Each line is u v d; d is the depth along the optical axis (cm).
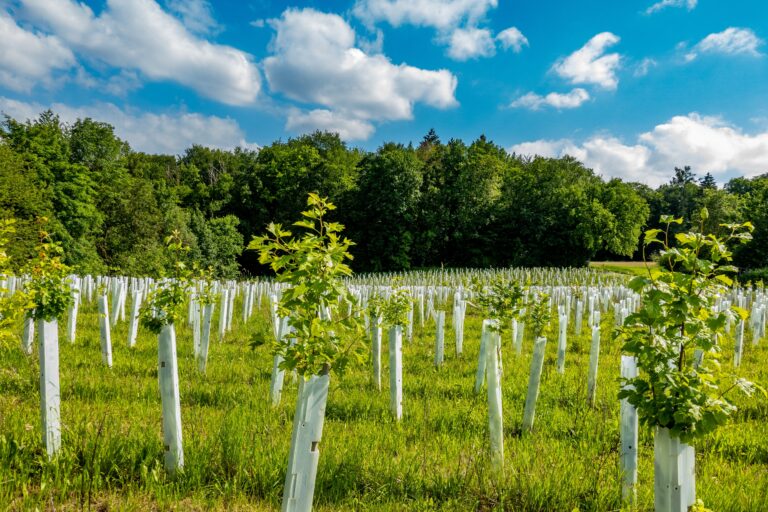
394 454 492
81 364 808
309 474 300
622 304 1716
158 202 5756
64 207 3984
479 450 468
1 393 580
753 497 399
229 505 362
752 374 911
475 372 906
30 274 489
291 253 291
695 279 272
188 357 934
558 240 6512
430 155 8656
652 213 9275
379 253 6219
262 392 687
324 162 6631
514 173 7381
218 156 9131
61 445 414
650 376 283
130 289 2208
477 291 866
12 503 334
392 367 599
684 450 288
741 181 9175
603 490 398
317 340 289
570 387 773
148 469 405
